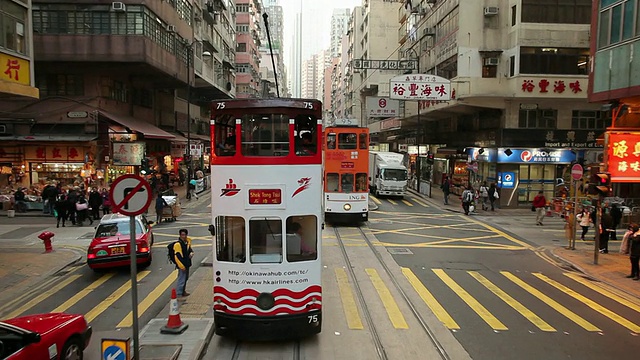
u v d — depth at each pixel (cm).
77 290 1238
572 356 848
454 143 3803
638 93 1620
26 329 707
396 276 1388
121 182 689
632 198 2350
